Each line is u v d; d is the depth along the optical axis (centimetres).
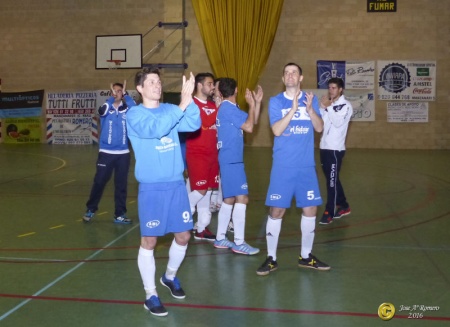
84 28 1809
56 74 1844
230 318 383
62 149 1670
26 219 714
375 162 1336
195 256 540
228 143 540
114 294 433
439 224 674
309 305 406
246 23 1675
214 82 609
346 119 671
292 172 472
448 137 1658
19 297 426
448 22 1630
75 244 588
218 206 746
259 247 578
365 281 461
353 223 684
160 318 384
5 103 1889
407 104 1664
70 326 370
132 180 1066
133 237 619
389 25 1652
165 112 386
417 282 457
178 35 1750
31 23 1841
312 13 1681
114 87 660
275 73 1709
